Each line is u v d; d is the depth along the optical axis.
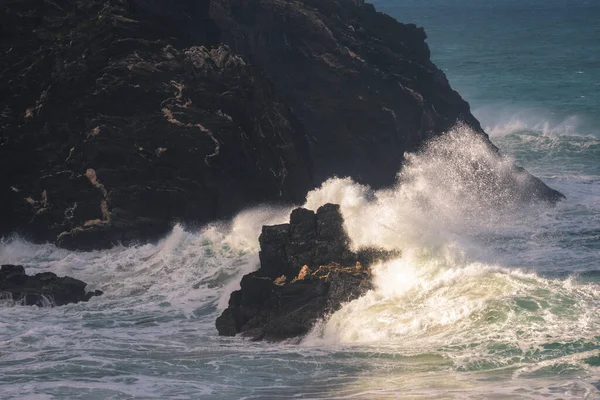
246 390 81.31
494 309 92.56
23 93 151.00
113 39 152.88
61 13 160.75
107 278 124.44
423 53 192.00
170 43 157.38
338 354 89.75
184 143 142.38
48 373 86.75
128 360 90.56
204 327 104.38
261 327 100.50
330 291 101.12
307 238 109.50
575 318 89.69
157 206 139.38
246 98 151.25
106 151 140.62
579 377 78.31
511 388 77.06
